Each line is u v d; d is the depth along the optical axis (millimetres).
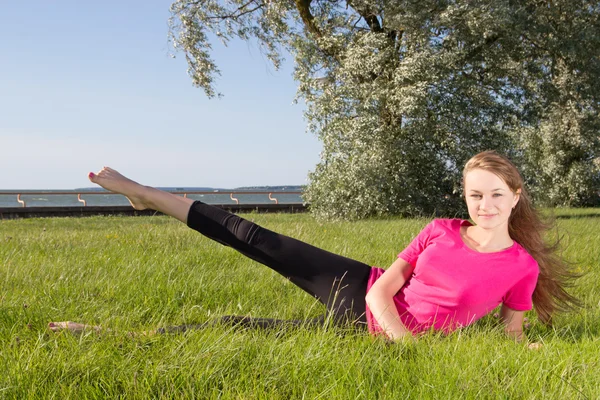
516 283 2834
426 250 2840
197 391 2141
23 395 2062
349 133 16250
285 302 4035
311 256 3078
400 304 2941
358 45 16516
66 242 7422
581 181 24719
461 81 17078
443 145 17531
